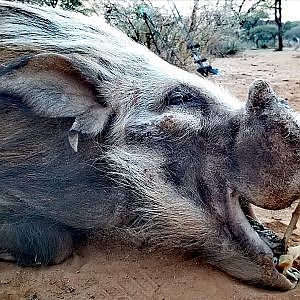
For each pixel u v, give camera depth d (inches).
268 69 118.5
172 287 27.2
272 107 25.5
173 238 28.8
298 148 24.9
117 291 27.3
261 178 25.6
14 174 29.0
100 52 29.7
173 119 28.0
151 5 74.6
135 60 30.1
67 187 28.9
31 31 30.0
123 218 29.3
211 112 28.2
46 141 28.7
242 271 27.4
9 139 28.7
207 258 28.6
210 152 27.3
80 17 32.3
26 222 29.4
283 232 33.8
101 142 28.6
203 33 78.8
